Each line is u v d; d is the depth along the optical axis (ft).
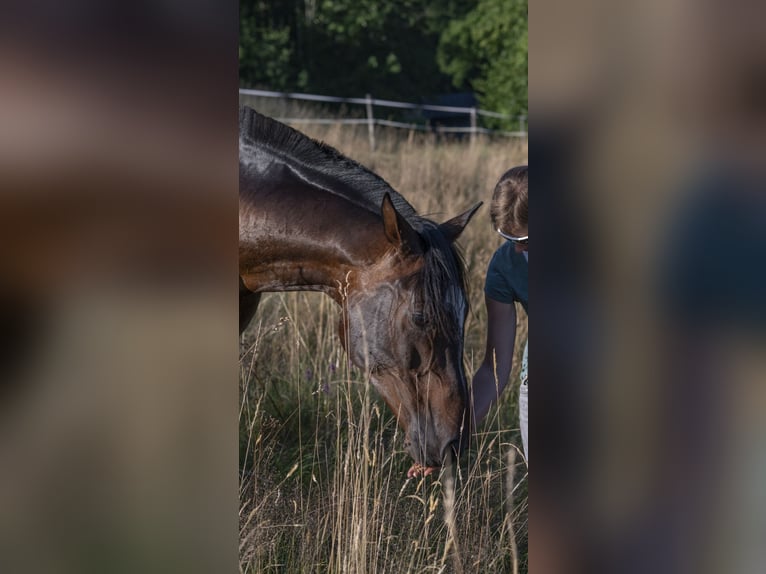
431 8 61.36
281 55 57.16
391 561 6.90
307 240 8.68
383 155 30.73
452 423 8.14
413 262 8.37
